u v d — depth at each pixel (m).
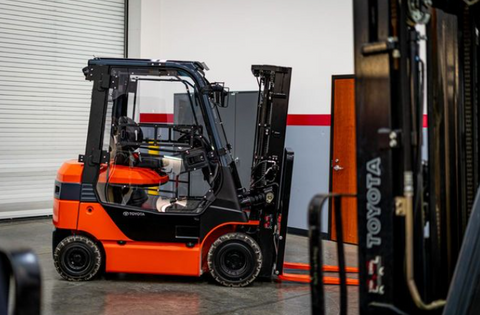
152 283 5.20
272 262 5.23
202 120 5.14
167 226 5.07
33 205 8.55
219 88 4.95
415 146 2.10
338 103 7.04
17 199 8.40
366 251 2.09
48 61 8.67
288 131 7.55
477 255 2.01
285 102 5.24
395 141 2.00
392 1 2.05
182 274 5.08
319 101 7.24
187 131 5.07
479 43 2.49
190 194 5.19
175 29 8.92
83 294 4.82
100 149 5.09
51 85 8.71
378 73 2.03
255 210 5.16
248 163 7.21
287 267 5.61
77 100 8.98
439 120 2.25
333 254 6.47
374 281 2.07
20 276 1.33
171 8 8.97
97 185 5.10
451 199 2.30
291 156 5.16
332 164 7.12
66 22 8.82
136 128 5.11
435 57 2.23
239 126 7.30
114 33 9.33
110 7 9.24
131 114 5.15
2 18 8.23
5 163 8.30
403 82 2.02
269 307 4.59
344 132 6.98
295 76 7.46
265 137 5.25
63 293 4.84
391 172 2.03
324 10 7.15
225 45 8.25
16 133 8.40
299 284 5.25
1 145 8.27
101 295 4.81
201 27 8.55
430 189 2.19
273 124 5.24
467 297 2.01
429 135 2.19
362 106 2.07
